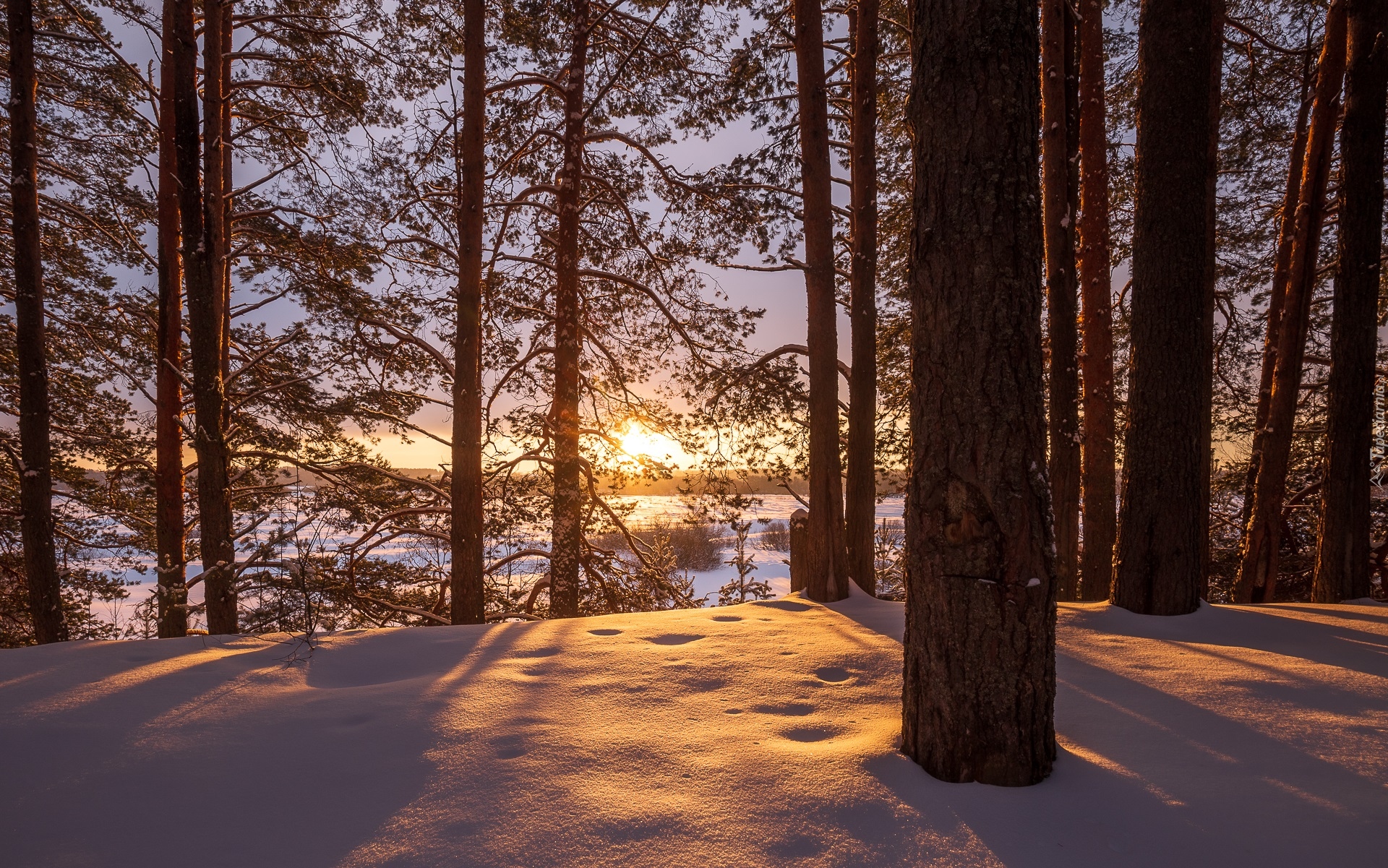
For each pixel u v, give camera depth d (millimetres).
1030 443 2883
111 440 11875
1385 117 7148
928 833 2402
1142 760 2914
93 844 2395
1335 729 3182
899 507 42906
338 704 3629
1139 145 5992
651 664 4305
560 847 2350
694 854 2301
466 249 8375
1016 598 2801
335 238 10930
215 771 2887
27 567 8531
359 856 2309
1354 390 7172
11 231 10750
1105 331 7629
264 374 11609
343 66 10469
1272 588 8828
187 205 7961
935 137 3043
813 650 4555
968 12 2967
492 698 3711
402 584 12586
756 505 11438
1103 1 8586
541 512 12094
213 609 8117
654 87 11125
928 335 3051
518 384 11531
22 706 3475
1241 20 11008
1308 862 2186
